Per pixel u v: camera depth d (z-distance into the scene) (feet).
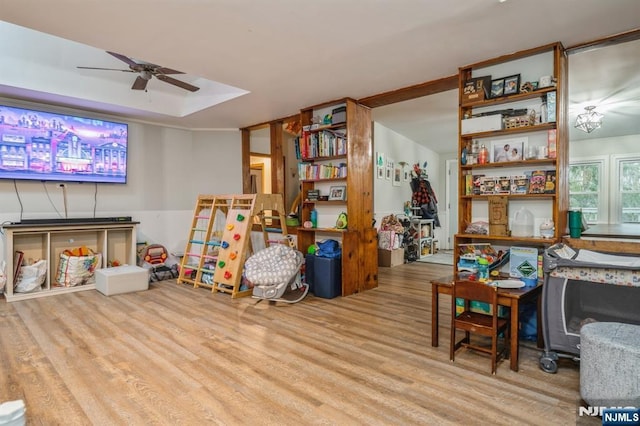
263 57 10.93
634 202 19.86
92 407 6.72
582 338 6.82
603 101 15.20
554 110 9.62
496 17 8.50
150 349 9.32
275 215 19.49
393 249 21.44
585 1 7.78
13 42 12.62
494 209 10.48
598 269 7.64
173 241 19.94
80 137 16.22
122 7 8.18
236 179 21.08
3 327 10.88
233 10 8.29
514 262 9.86
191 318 11.84
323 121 16.12
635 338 6.38
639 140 19.67
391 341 9.91
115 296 14.57
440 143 26.23
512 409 6.64
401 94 14.20
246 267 14.17
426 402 6.88
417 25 8.93
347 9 8.20
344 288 14.52
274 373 8.04
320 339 10.03
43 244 15.72
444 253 26.55
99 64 14.02
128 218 17.30
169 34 9.51
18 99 14.79
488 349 8.63
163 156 19.60
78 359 8.71
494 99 10.59
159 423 6.24
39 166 15.14
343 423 6.23
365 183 15.76
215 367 8.32
